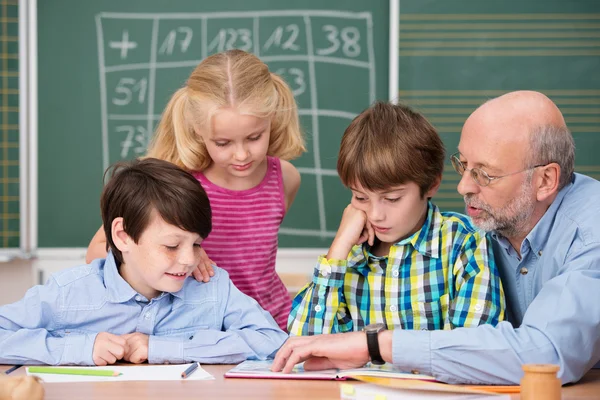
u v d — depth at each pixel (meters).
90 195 2.81
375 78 2.81
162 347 1.33
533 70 2.78
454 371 1.13
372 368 1.24
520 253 1.37
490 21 2.78
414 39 2.79
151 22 2.80
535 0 2.77
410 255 1.44
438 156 1.42
